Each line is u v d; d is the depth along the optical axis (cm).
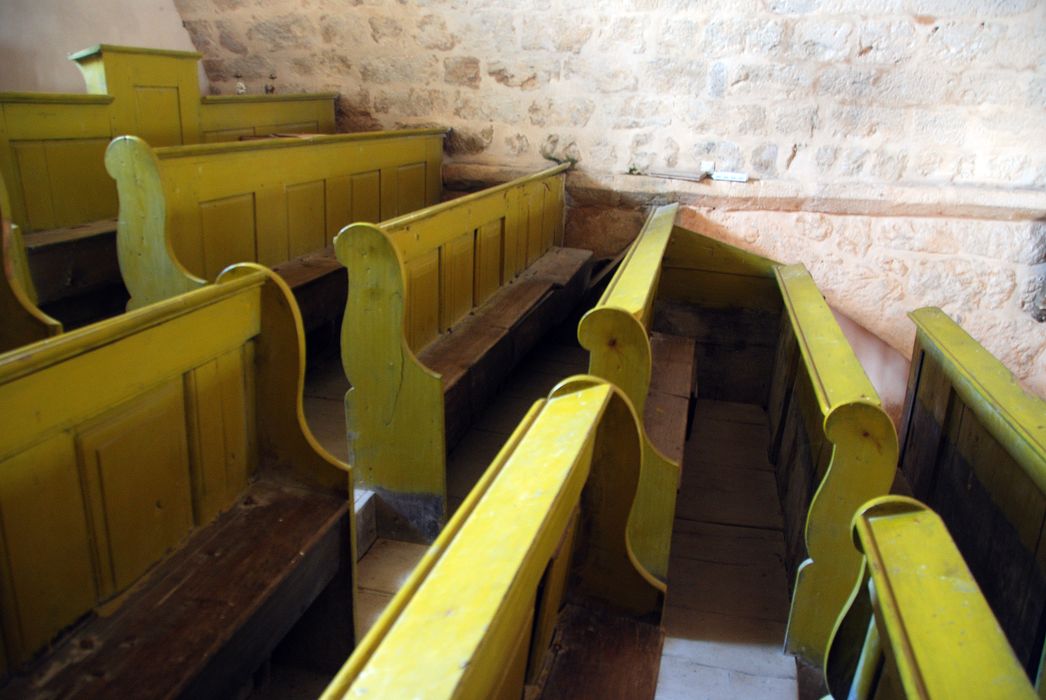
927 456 322
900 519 151
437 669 95
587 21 483
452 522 129
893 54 453
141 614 165
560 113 504
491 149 520
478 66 506
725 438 416
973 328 485
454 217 323
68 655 153
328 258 374
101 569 164
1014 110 449
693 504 345
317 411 337
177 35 525
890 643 124
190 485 190
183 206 289
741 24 464
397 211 470
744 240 497
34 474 145
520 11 490
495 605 107
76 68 441
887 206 471
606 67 489
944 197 461
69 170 334
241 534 194
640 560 261
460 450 342
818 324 312
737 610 274
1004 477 237
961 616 126
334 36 519
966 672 114
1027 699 109
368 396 270
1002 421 233
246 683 220
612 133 500
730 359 462
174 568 181
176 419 182
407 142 468
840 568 234
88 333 150
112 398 159
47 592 151
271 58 530
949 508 284
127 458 167
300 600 195
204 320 183
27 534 145
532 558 123
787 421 363
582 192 511
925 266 480
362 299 258
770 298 445
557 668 177
